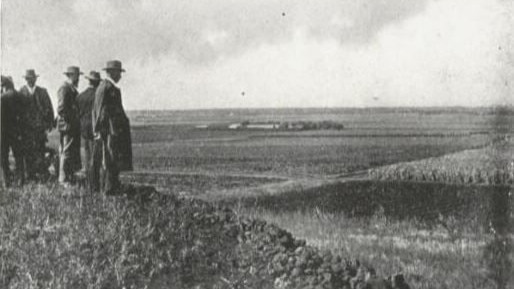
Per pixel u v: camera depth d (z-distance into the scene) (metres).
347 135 53.91
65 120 10.39
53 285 6.59
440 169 25.70
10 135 10.51
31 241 7.57
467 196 19.27
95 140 9.83
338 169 29.36
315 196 20.12
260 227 9.81
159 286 7.33
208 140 50.00
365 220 16.17
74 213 8.67
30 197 9.41
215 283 7.70
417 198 20.12
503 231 13.72
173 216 9.49
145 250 7.95
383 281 8.46
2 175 10.42
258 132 62.25
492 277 9.93
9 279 6.68
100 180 10.05
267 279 8.09
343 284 8.18
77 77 10.70
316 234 13.94
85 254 7.40
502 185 21.83
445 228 15.01
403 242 13.04
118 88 9.85
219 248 8.86
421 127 58.09
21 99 10.77
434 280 9.89
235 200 18.75
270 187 22.31
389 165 28.66
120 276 7.07
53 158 12.13
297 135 56.31
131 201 9.55
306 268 8.42
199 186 22.25
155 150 39.50
